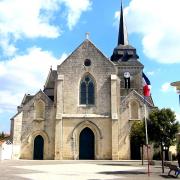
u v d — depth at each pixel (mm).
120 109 47250
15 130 46031
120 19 68062
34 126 46469
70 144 45281
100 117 46094
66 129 45656
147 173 24156
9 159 44562
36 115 46812
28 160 43000
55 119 46219
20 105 53656
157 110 27734
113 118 45531
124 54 63062
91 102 46906
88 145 45781
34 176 20359
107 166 31547
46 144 45969
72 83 47062
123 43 65938
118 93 47438
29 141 45969
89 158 45438
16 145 45656
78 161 40594
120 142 46125
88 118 46094
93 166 31156
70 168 27984
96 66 47688
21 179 18406
